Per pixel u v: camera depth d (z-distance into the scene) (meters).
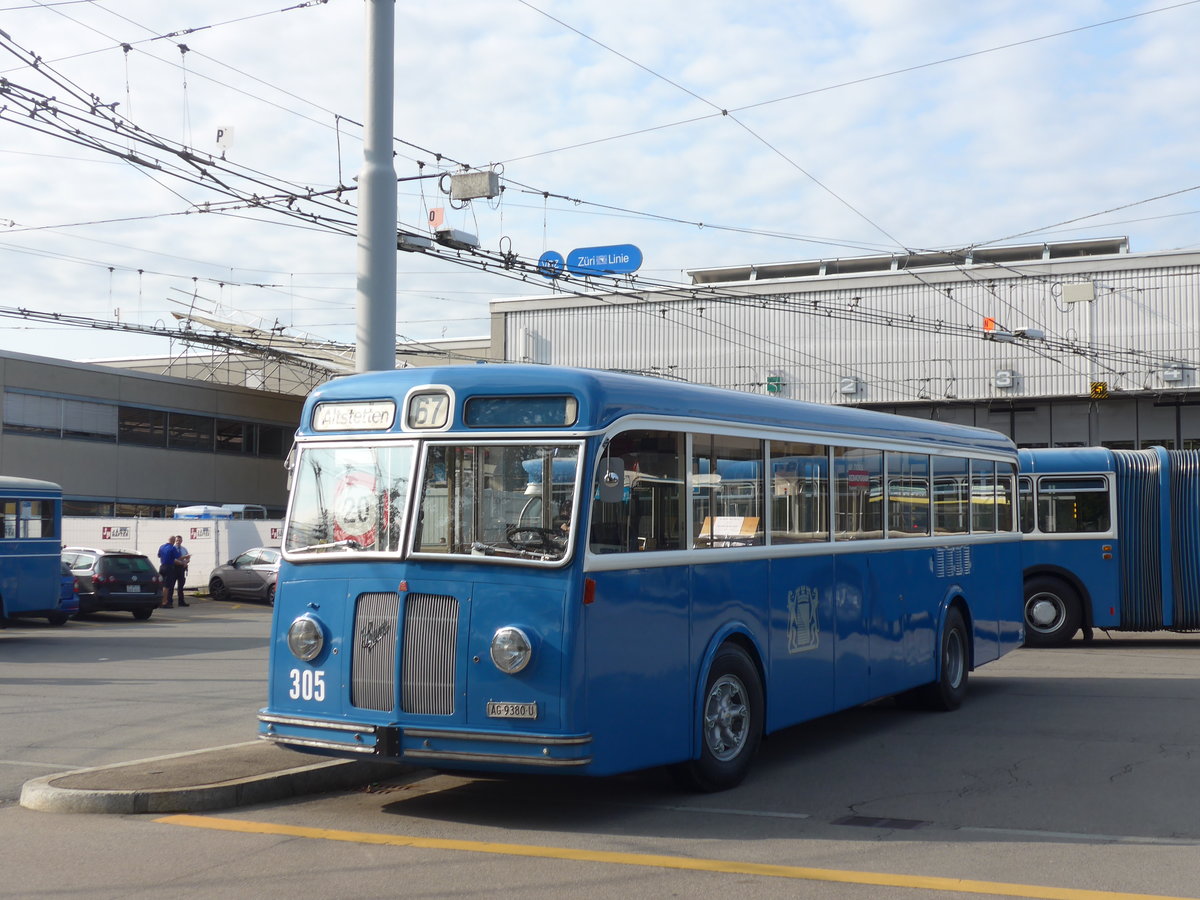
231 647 20.69
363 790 8.80
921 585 12.33
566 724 7.22
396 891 6.06
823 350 42.69
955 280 41.56
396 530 7.77
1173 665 16.75
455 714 7.43
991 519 14.57
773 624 9.49
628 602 7.76
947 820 7.80
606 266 37.09
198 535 37.34
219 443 49.47
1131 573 19.20
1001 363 41.00
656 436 8.20
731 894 6.03
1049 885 6.23
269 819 7.74
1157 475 19.27
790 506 9.92
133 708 12.95
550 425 7.63
